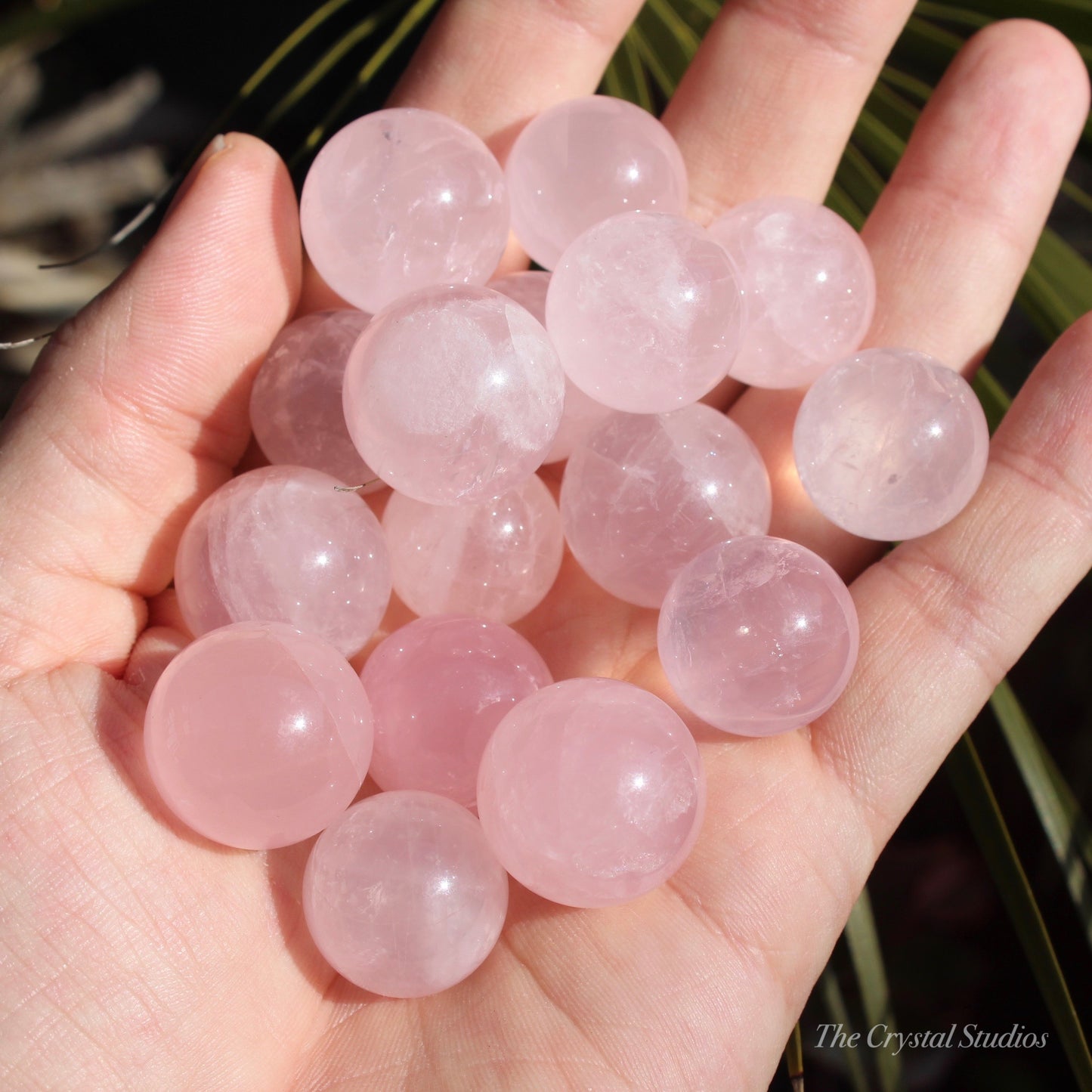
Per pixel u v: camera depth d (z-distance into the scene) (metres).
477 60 0.20
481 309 0.17
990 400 0.20
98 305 0.18
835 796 0.18
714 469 0.18
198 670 0.16
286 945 0.17
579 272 0.17
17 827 0.16
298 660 0.16
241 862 0.17
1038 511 0.18
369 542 0.18
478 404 0.16
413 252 0.18
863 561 0.20
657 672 0.19
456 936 0.16
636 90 0.22
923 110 0.20
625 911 0.17
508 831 0.16
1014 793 0.24
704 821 0.17
